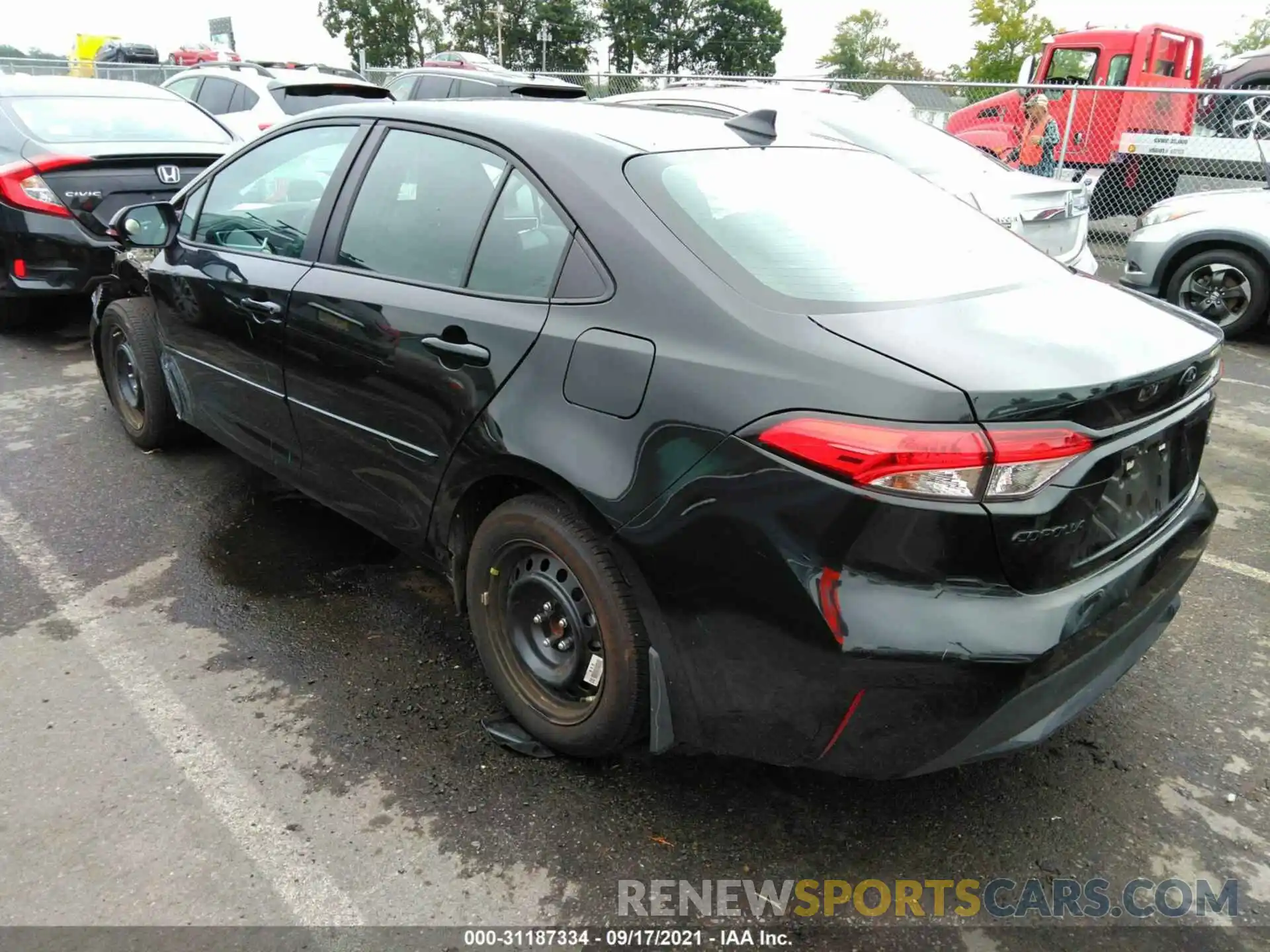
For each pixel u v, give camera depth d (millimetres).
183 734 2711
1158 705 2961
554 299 2410
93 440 4902
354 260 3012
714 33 91312
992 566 1920
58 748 2637
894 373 1915
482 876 2252
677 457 2088
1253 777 2648
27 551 3746
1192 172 11234
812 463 1906
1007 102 12859
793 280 2234
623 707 2369
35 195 5859
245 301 3375
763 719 2119
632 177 2436
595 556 2312
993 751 2023
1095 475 2012
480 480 2582
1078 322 2303
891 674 1924
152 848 2301
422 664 3080
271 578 3598
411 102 3111
